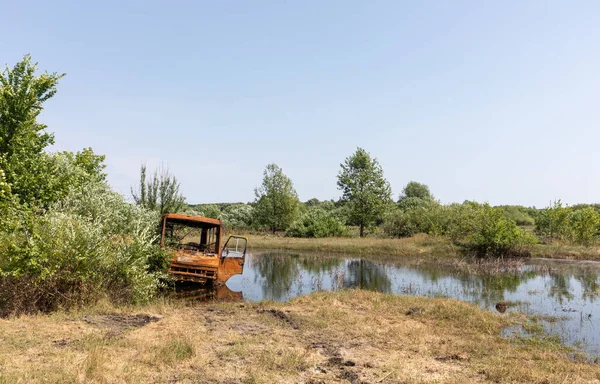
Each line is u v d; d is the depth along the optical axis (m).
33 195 12.48
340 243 32.38
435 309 11.18
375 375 6.21
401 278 18.48
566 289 15.76
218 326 8.76
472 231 27.11
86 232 9.88
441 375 6.36
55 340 6.88
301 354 7.00
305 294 13.91
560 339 9.04
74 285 9.65
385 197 42.25
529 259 25.73
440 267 22.33
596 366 7.31
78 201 12.79
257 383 5.60
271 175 47.03
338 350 7.45
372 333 8.77
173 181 21.78
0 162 11.83
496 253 25.52
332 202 75.06
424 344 8.15
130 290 10.59
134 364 5.99
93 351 6.11
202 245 15.66
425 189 87.19
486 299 13.77
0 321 7.85
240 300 13.03
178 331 7.97
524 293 14.90
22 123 12.94
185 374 5.80
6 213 9.44
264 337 8.01
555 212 33.31
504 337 9.09
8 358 5.78
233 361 6.49
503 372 6.51
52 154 14.95
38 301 9.24
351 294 13.02
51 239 9.41
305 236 42.25
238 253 16.12
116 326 8.14
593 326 10.26
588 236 30.50
